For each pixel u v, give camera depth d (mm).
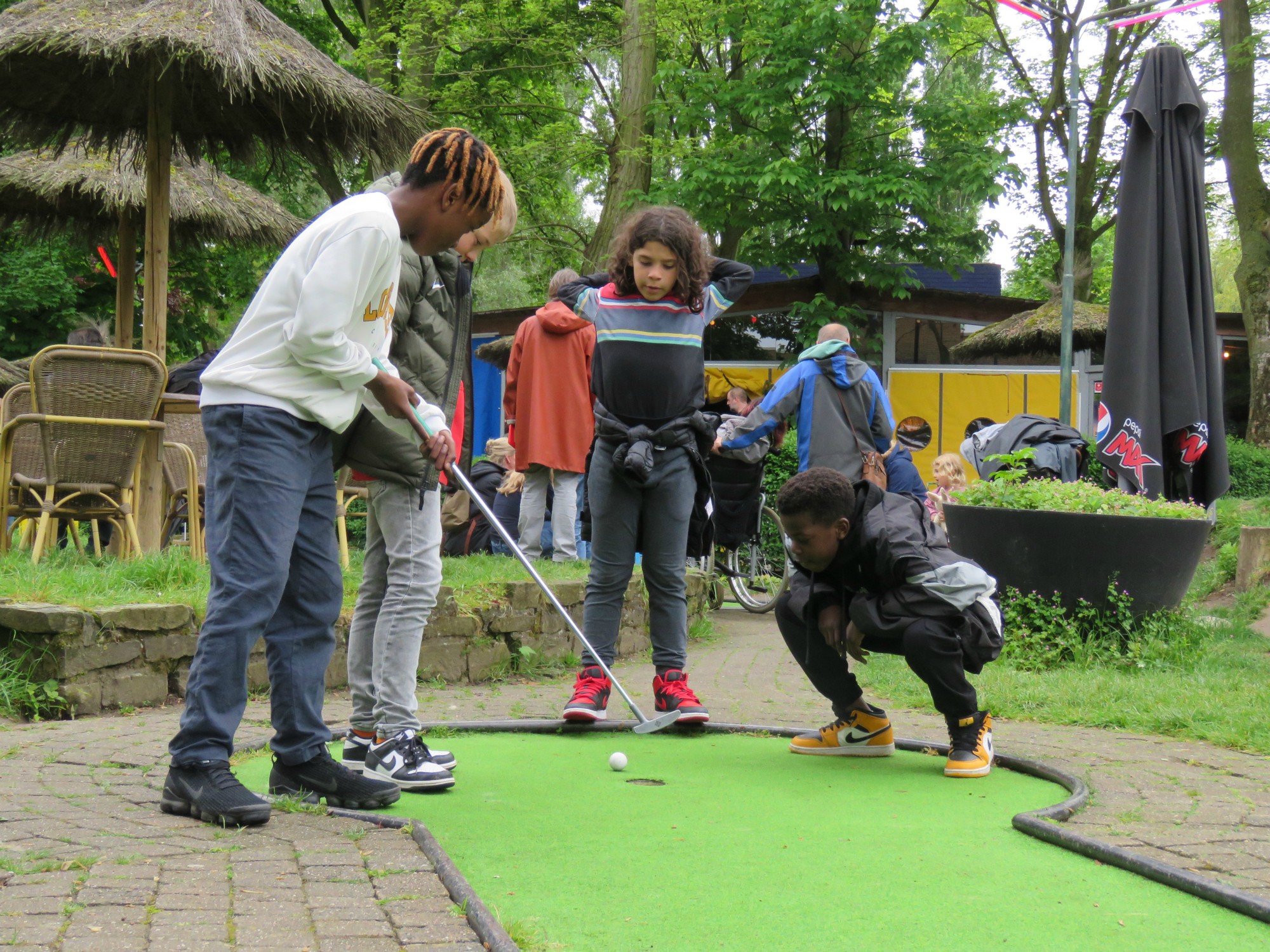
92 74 5793
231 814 2527
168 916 1904
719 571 8469
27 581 4414
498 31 16328
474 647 5242
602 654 4160
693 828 2729
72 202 7758
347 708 4438
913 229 16016
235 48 5332
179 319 17516
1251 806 3023
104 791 2859
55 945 1754
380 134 5988
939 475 8984
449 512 7355
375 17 16250
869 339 16641
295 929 1885
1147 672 5281
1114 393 6770
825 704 4914
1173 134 6887
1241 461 15758
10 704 3893
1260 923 2137
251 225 7980
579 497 7438
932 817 2906
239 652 2613
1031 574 5660
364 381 2740
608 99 18516
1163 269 6816
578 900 2176
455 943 1854
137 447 5352
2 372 9242
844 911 2148
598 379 4180
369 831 2551
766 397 6852
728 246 17375
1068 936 2049
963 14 20094
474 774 3314
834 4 14992
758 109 15477
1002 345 15633
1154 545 5574
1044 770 3436
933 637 3373
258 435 2631
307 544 2803
